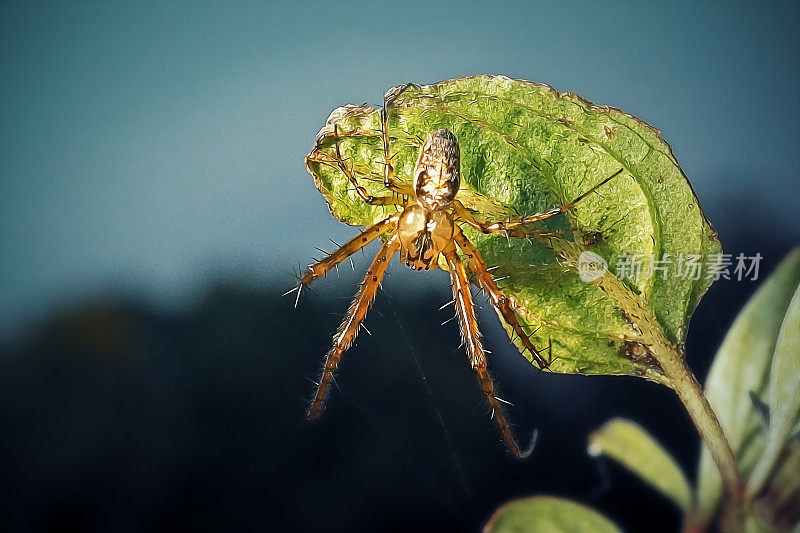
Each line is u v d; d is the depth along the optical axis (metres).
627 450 0.15
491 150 0.15
